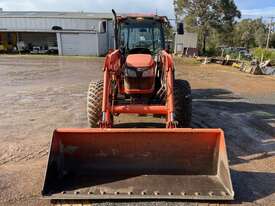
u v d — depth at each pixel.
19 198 3.11
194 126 5.62
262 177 3.62
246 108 7.23
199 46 39.00
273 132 5.36
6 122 5.85
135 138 3.36
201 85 11.16
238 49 32.53
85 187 3.15
